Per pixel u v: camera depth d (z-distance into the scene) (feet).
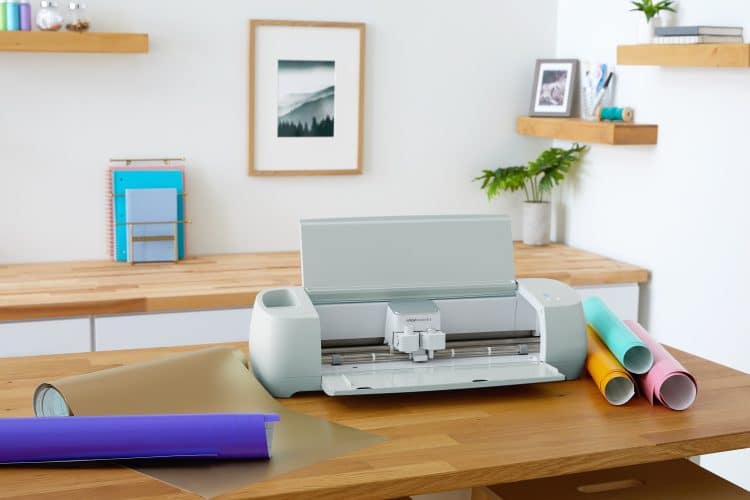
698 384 6.08
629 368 5.84
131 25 11.34
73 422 4.61
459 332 6.31
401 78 12.46
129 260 11.37
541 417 5.44
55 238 11.44
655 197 11.06
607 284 11.03
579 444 5.00
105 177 11.51
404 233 6.29
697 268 10.40
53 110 11.20
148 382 5.40
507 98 12.95
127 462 4.69
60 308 9.46
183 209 11.68
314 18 11.99
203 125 11.80
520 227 13.32
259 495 4.31
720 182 9.99
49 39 10.46
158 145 11.67
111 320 9.69
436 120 12.69
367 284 6.16
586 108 12.16
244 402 5.37
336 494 4.42
